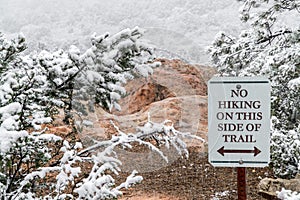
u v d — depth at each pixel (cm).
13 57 281
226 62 781
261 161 327
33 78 262
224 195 597
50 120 262
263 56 739
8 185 255
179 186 600
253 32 795
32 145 249
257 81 324
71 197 265
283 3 752
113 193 255
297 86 617
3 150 219
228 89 324
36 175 263
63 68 274
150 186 592
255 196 605
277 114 699
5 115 229
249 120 326
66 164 256
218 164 329
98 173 253
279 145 616
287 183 595
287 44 742
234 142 328
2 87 246
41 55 281
